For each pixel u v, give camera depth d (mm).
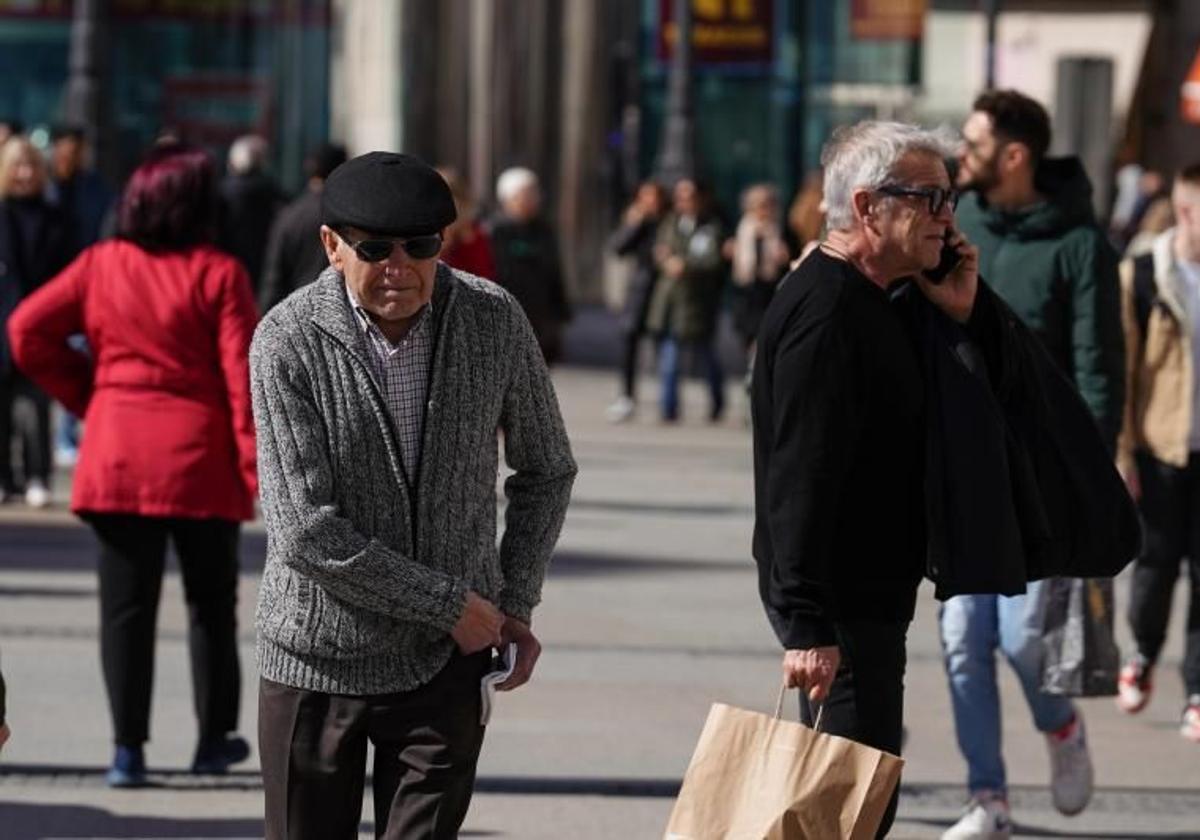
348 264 11820
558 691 23000
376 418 11859
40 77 74438
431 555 11977
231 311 18297
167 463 18312
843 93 80062
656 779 19688
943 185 13297
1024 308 17594
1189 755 21172
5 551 30047
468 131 88000
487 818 18297
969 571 13281
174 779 19188
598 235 88562
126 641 18703
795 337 13078
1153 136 79000
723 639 25859
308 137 76750
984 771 17422
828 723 13344
